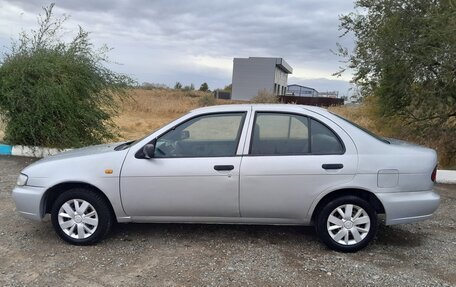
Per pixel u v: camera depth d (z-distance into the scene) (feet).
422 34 31.99
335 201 14.16
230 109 15.10
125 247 14.67
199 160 14.28
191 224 17.07
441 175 26.17
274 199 14.14
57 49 34.30
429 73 32.76
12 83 31.60
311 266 13.21
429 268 13.23
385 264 13.47
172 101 144.66
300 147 14.35
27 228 16.53
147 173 14.29
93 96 35.50
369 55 35.47
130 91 38.52
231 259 13.71
